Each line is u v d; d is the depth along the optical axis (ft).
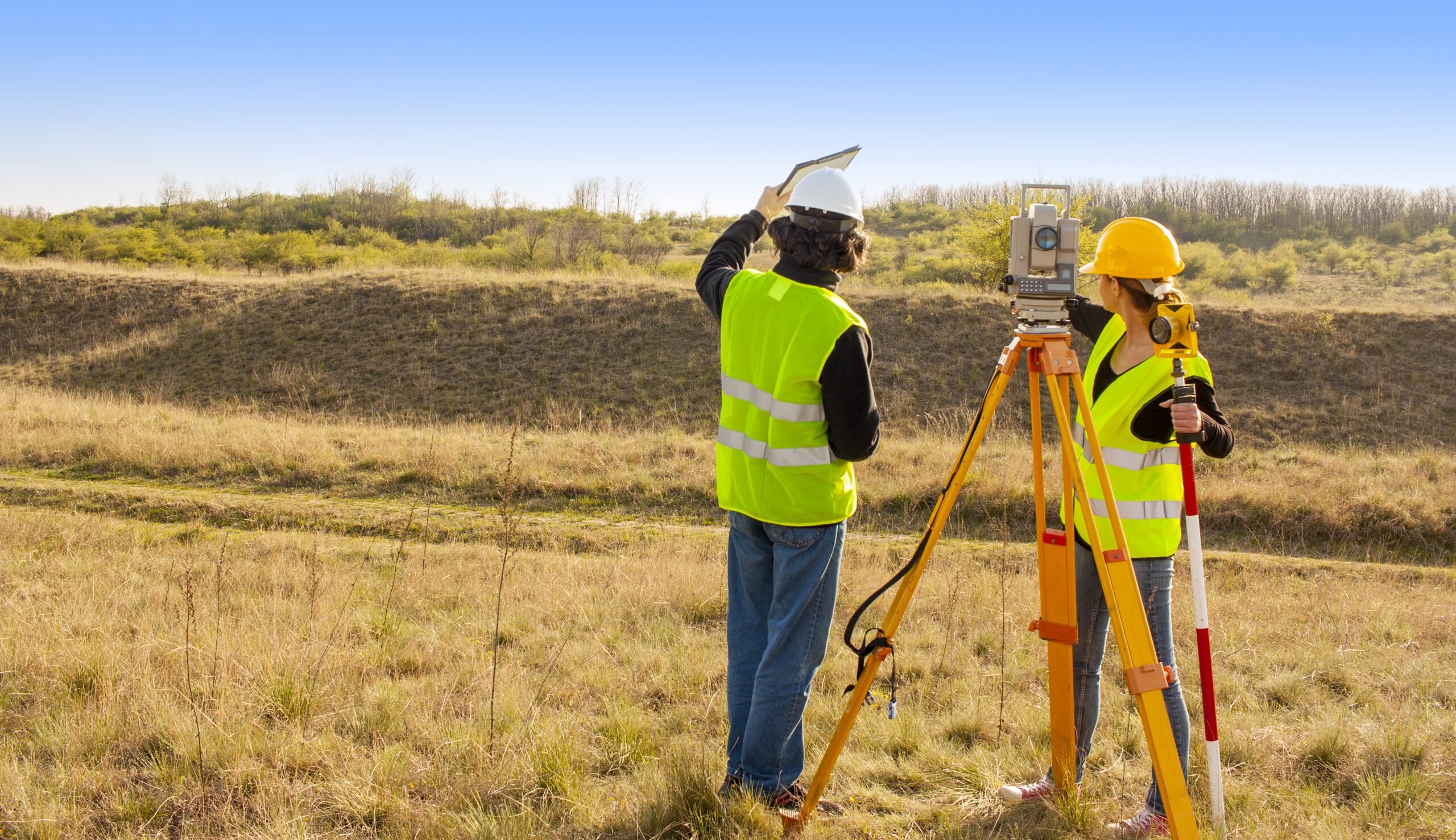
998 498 31.60
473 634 15.96
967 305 59.11
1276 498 31.30
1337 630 17.03
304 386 55.26
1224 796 9.64
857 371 7.83
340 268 75.15
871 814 9.36
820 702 12.31
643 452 36.81
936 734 11.58
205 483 33.71
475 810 9.14
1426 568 26.61
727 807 8.70
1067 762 9.25
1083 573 9.14
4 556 20.75
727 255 9.47
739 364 8.68
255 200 212.43
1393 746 10.98
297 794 9.39
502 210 204.54
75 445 35.86
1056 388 8.07
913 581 8.45
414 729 11.37
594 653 14.87
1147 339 8.55
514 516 29.43
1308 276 151.84
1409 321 56.24
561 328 59.06
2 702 11.69
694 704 12.67
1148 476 8.73
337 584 19.25
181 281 69.10
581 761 10.41
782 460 8.25
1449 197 254.68
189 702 11.11
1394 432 47.80
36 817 8.75
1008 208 79.46
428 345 58.44
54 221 154.51
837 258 8.20
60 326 64.44
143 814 9.07
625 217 206.49
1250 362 54.03
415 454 35.83
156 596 17.21
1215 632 16.58
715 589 19.07
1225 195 254.47
